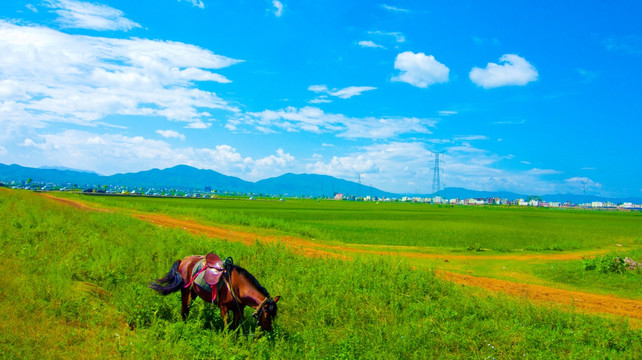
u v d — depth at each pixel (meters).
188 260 8.88
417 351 7.81
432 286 12.80
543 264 22.09
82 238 15.62
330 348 7.67
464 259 23.56
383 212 89.69
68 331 7.38
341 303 10.38
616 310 13.19
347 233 35.69
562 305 12.94
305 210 84.19
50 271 10.39
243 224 34.06
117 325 8.16
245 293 7.84
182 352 6.81
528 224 61.59
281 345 7.44
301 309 9.93
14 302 8.16
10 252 12.28
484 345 8.38
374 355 7.37
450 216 80.12
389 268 14.70
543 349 8.32
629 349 8.64
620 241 38.25
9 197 34.75
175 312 8.82
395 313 10.09
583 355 7.93
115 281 10.60
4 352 6.23
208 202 104.56
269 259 14.55
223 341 7.30
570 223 68.50
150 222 25.58
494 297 12.55
